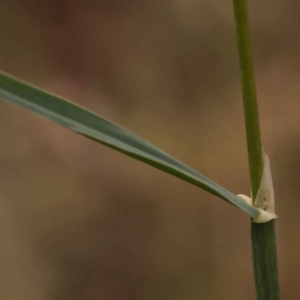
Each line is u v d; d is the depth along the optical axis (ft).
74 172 1.60
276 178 1.52
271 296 0.86
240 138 1.52
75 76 1.53
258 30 1.45
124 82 1.54
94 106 1.55
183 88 1.53
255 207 0.85
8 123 1.55
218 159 1.55
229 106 1.51
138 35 1.50
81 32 1.50
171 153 1.55
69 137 1.58
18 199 1.57
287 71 1.47
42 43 1.51
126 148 0.80
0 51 1.49
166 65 1.52
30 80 1.52
